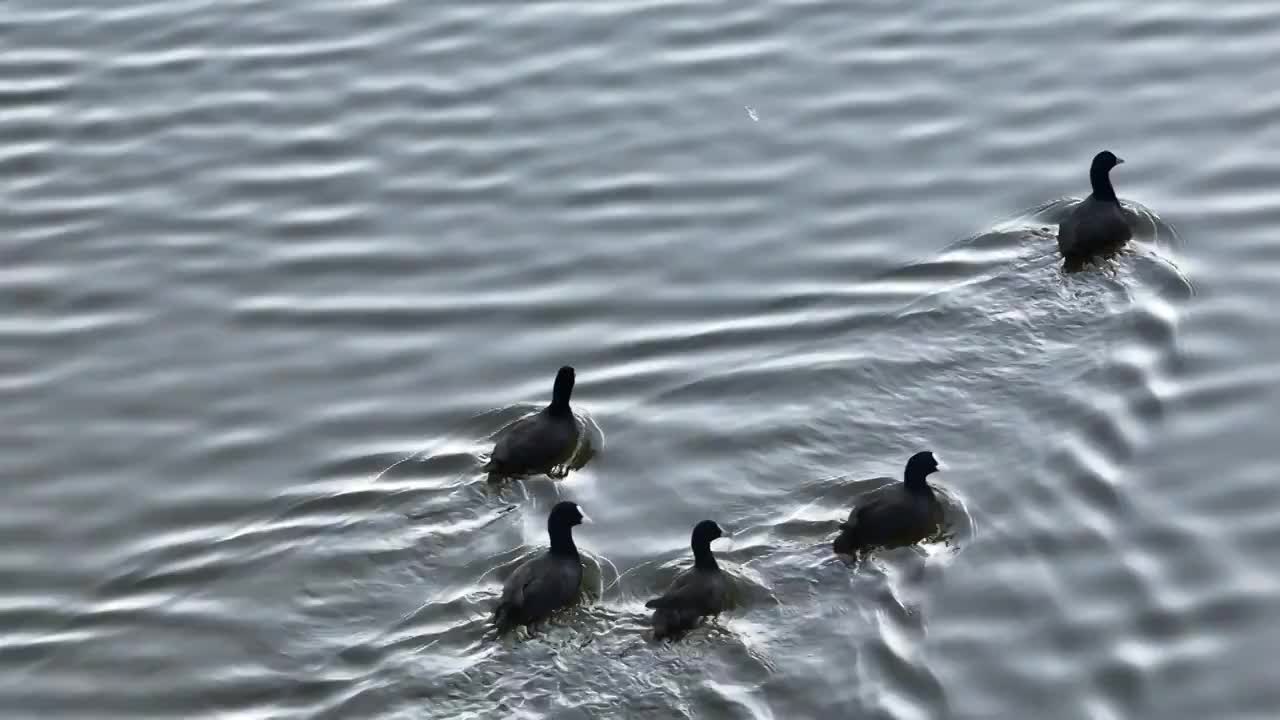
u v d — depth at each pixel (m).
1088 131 27.84
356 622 19.53
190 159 28.78
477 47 31.19
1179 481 20.97
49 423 23.50
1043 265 24.78
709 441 22.08
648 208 26.91
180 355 24.64
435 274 25.91
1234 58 29.45
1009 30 30.69
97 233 27.27
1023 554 19.92
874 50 30.39
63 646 19.66
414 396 23.47
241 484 22.12
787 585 19.44
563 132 28.80
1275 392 22.25
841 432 22.12
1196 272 24.42
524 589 18.97
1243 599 19.30
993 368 23.02
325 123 29.41
